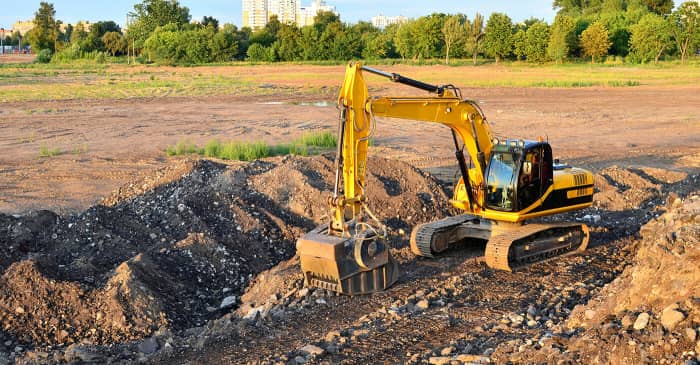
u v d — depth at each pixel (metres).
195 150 27.81
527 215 13.62
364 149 10.91
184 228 14.05
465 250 14.67
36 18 152.00
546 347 7.99
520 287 11.90
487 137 13.70
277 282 11.70
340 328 10.03
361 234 10.87
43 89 53.91
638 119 38.09
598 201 18.98
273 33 128.12
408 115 12.06
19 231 13.34
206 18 150.38
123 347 9.77
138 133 32.66
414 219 16.59
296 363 8.80
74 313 10.46
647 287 8.23
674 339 6.99
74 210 18.77
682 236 8.62
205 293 12.19
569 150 28.73
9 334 9.97
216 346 9.59
